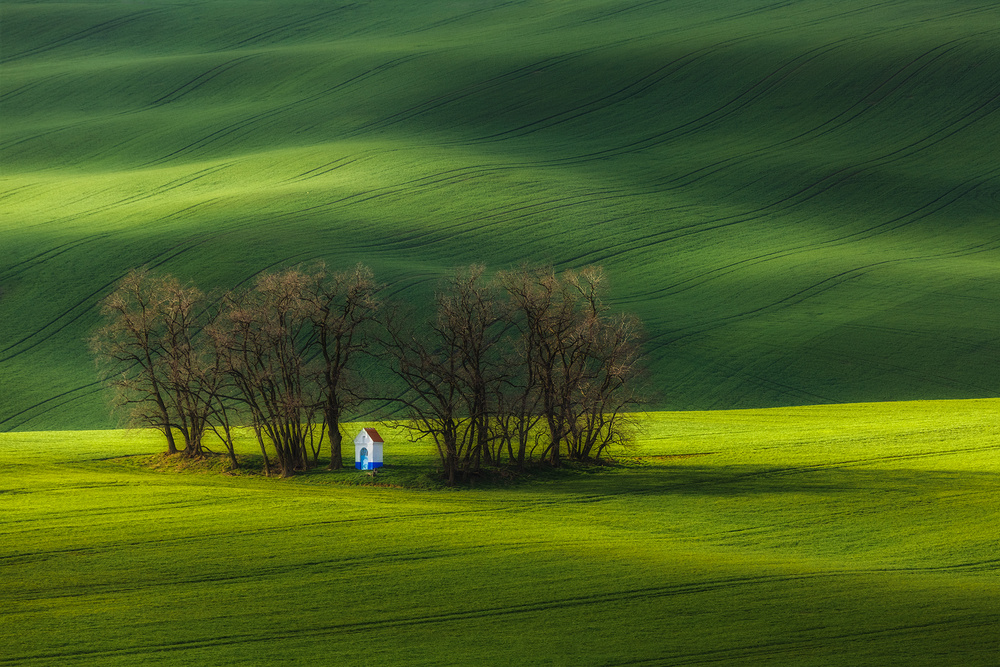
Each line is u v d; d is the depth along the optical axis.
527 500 175.88
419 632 110.38
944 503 168.75
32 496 174.00
